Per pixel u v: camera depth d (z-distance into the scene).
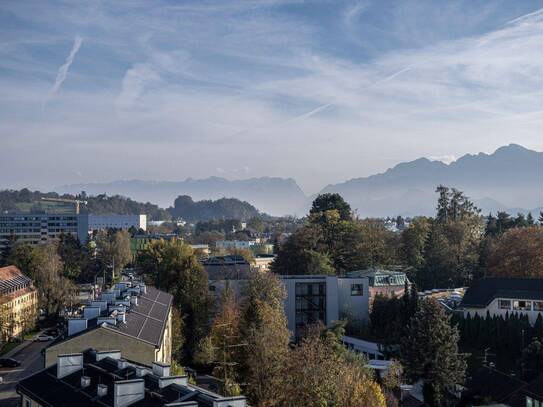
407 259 180.00
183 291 115.19
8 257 164.12
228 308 102.56
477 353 109.12
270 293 112.12
